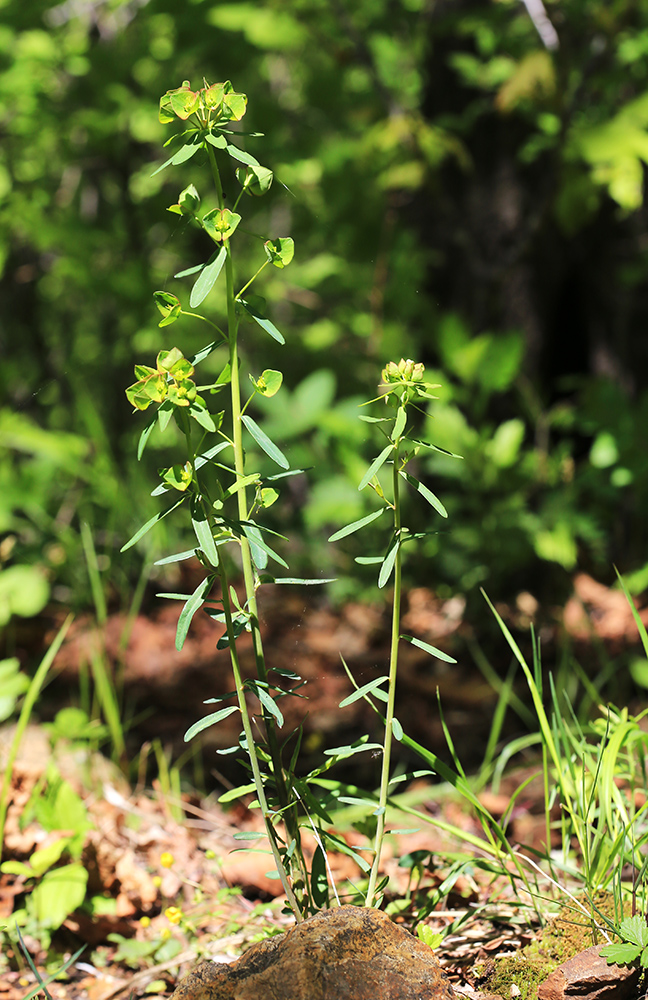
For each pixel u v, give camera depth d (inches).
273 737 50.1
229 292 46.3
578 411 150.3
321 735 107.9
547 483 143.3
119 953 63.8
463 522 137.3
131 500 148.3
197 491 45.3
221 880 75.5
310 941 45.9
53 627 132.7
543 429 145.8
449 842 76.9
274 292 178.4
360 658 128.4
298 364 186.4
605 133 127.6
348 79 189.9
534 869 68.5
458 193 151.3
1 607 118.9
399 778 50.8
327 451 152.7
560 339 177.5
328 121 202.5
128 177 175.9
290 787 50.8
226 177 169.8
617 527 162.1
